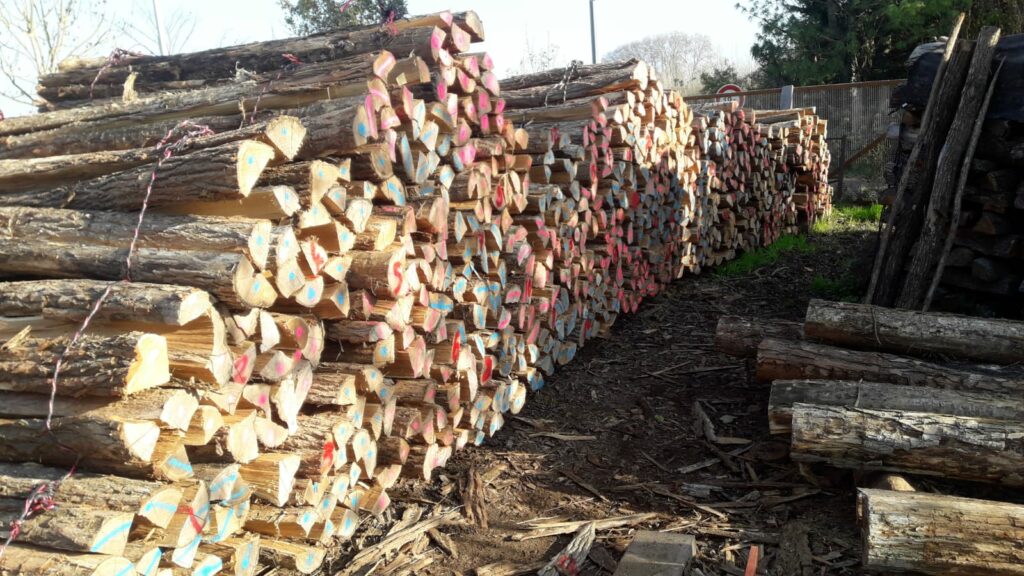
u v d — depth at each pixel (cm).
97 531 241
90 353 263
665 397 574
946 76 617
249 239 289
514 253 521
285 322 334
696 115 876
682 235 844
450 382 457
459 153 461
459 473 468
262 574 354
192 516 279
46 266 309
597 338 710
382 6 453
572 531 400
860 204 1462
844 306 513
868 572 348
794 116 1172
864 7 2203
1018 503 387
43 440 269
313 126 352
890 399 431
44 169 356
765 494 428
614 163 677
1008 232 604
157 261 291
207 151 301
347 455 381
